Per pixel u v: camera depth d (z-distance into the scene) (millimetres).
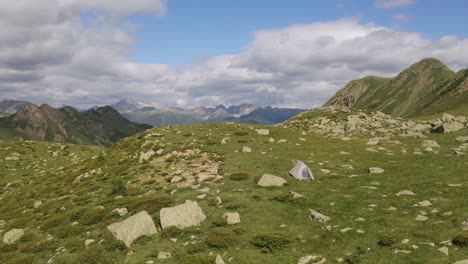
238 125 68625
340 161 43188
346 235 20609
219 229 23000
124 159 51312
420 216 21984
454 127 65938
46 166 75750
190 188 33406
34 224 30844
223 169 39219
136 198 32656
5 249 25766
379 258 17297
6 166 73250
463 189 26938
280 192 30625
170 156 47500
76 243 24062
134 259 20266
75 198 36156
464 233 17953
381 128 80250
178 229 23406
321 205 26656
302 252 19578
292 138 59438
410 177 32688
